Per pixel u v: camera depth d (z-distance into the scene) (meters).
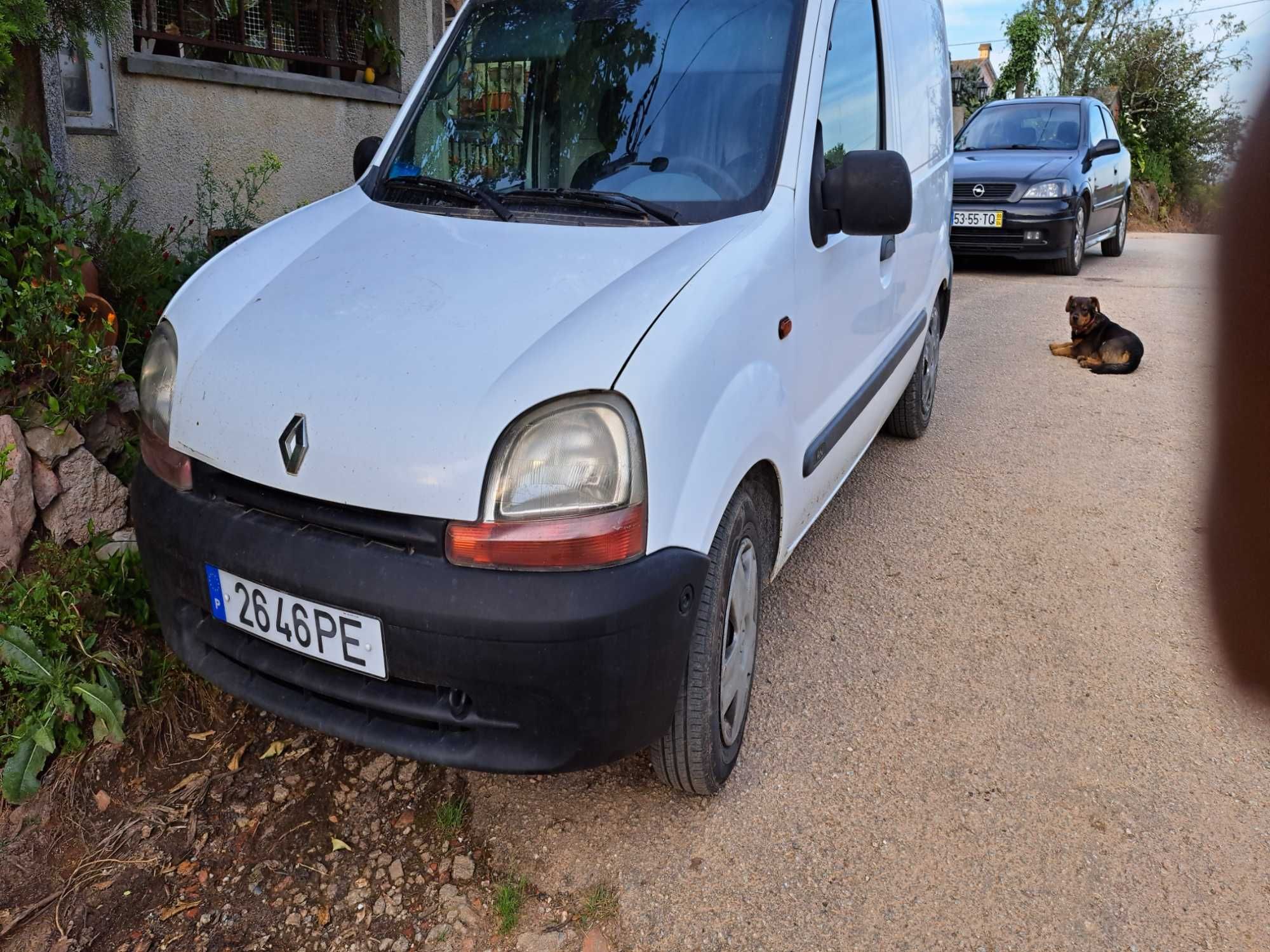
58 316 3.10
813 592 3.70
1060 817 2.58
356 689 2.12
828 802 2.63
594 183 2.83
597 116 2.95
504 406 2.02
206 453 2.28
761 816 2.57
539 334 2.16
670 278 2.31
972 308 8.72
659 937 2.22
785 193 2.74
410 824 2.57
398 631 2.00
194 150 5.23
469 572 1.98
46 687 2.70
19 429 2.92
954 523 4.31
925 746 2.86
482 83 3.17
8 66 3.13
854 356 3.44
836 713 3.00
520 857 2.46
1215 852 2.47
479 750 2.06
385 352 2.18
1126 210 12.45
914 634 3.44
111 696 2.69
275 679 2.30
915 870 2.41
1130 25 25.97
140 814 2.57
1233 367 0.43
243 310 2.46
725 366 2.32
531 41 3.17
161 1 5.09
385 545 2.06
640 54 3.02
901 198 2.71
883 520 4.34
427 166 3.10
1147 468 4.94
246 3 5.51
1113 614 3.58
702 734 2.38
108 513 3.14
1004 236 10.30
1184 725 2.96
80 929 2.25
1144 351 7.20
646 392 2.07
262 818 2.57
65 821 2.54
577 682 1.98
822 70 2.99
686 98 2.90
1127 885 2.36
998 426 5.58
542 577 1.97
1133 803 2.64
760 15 3.01
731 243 2.50
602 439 2.01
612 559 2.00
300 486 2.11
